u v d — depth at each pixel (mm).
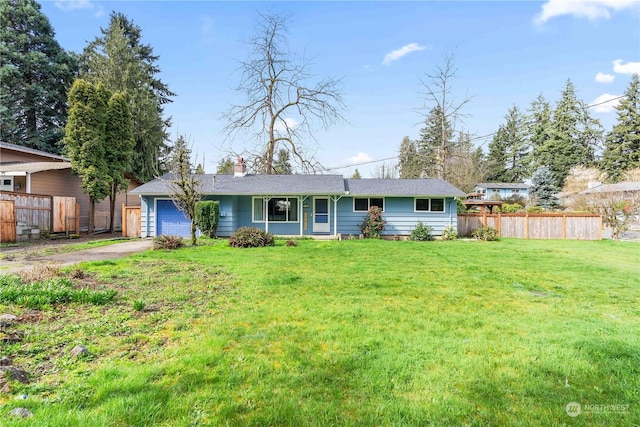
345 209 17688
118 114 17438
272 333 3898
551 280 6980
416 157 34844
